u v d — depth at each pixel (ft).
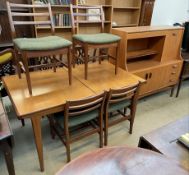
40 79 6.38
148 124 7.50
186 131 4.65
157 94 9.88
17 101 4.99
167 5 14.28
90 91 5.70
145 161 2.97
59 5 10.56
